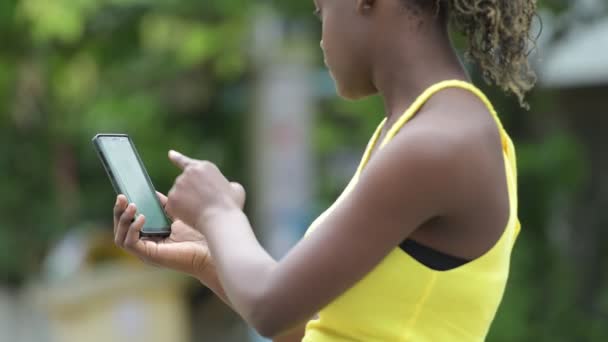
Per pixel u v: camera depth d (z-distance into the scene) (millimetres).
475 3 2797
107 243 12156
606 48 11102
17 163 11211
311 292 2682
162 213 3193
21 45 11031
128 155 3229
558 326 8664
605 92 11664
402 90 2840
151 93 12891
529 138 9070
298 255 2703
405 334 2758
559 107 9898
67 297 10859
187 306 14305
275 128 10320
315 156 10969
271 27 10094
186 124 13922
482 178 2695
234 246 2830
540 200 8898
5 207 10969
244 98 13156
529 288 8641
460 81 2791
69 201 12008
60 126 11789
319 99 11305
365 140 8820
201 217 2936
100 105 12430
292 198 10320
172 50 11508
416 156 2645
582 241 10219
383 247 2680
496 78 2936
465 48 2982
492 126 2785
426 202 2656
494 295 2832
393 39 2830
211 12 10195
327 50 2928
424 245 2742
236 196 2969
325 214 2939
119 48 11125
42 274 11312
